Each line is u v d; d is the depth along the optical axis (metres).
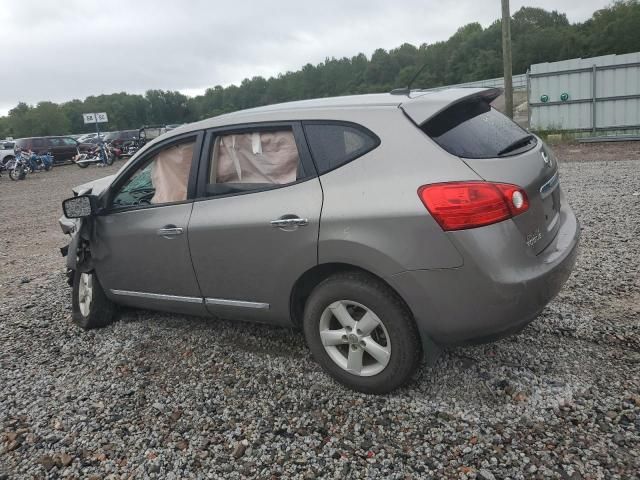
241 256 3.48
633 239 5.64
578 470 2.49
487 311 2.78
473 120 3.17
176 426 3.11
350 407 3.14
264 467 2.72
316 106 3.40
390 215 2.87
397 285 2.91
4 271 7.01
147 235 3.97
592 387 3.10
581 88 14.87
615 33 79.12
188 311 4.06
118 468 2.79
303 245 3.18
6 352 4.28
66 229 5.48
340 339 3.23
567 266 3.11
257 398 3.32
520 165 2.96
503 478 2.50
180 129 3.96
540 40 81.25
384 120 3.07
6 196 16.23
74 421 3.23
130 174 4.21
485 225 2.74
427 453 2.70
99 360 4.02
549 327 3.83
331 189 3.11
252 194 3.45
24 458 2.93
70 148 28.67
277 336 4.14
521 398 3.05
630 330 3.69
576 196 7.98
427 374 3.38
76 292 4.82
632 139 14.05
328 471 2.65
